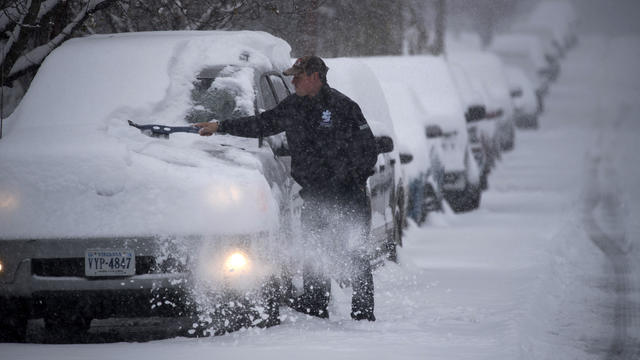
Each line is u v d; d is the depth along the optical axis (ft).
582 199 161.07
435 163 140.26
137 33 78.33
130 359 55.01
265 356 55.67
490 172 198.18
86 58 72.33
